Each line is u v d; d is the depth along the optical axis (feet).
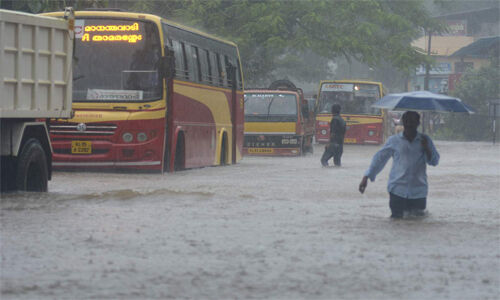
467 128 258.98
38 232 39.78
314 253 35.50
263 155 145.28
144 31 82.84
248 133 144.46
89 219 44.73
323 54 198.80
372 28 197.36
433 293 28.09
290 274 30.89
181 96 89.56
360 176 87.04
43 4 96.02
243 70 205.77
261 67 209.97
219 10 194.08
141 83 82.43
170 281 29.30
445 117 265.75
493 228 44.06
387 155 47.85
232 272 31.12
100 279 29.45
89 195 56.39
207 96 101.35
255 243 38.01
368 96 191.42
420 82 353.10
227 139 111.86
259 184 73.00
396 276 30.86
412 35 208.44
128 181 73.05
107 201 53.57
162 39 83.10
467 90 263.70
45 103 57.06
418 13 219.61
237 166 107.34
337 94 192.13
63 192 59.98
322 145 197.36
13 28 52.70
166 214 47.88
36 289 27.73
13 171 54.54
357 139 190.80
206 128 100.94
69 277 29.73
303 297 27.14
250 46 196.13
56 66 58.49
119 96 82.23
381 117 190.19
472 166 109.40
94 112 81.71
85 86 82.17
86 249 35.45
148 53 82.58
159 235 39.83
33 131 56.54
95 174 81.66
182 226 43.06
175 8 188.75
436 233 41.98
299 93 155.84
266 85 222.07
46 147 58.08
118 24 82.89
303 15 199.00
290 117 144.25
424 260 34.22
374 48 202.08
